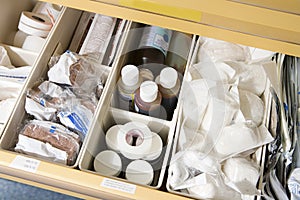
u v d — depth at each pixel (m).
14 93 0.82
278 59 0.83
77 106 0.78
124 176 0.74
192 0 0.57
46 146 0.73
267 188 0.73
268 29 0.59
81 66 0.82
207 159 0.72
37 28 0.90
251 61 0.85
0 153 0.70
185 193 0.71
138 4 0.60
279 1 0.55
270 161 0.75
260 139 0.75
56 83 0.81
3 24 0.91
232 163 0.72
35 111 0.77
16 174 0.73
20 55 0.88
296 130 0.76
